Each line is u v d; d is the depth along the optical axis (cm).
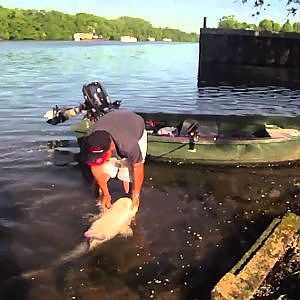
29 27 11181
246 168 923
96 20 14262
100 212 703
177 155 920
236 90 2327
